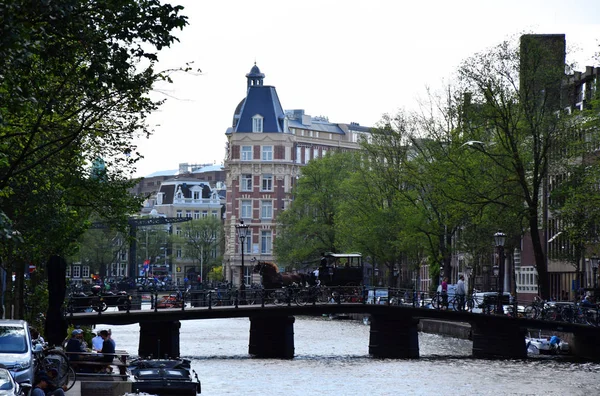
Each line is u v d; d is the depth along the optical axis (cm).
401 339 9538
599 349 9088
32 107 4062
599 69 11388
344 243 15525
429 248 12812
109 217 6394
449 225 11769
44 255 6950
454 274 17712
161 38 3609
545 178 12381
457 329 12138
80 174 6019
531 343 9831
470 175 10569
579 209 9388
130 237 6569
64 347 5809
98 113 4859
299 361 9038
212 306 10119
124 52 3612
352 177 15062
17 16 3291
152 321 9181
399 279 15712
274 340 9631
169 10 3606
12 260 6203
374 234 13775
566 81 10319
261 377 7738
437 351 10188
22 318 6744
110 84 3616
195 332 13175
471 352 10050
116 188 6103
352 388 7156
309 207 18700
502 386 7231
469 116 10594
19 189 5675
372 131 13775
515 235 11638
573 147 10169
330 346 10719
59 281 5697
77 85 4475
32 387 4000
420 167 12350
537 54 10119
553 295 13538
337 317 16700
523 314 9500
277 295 10169
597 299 9825
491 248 11775
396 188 12862
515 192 10619
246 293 10069
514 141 10138
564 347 9694
